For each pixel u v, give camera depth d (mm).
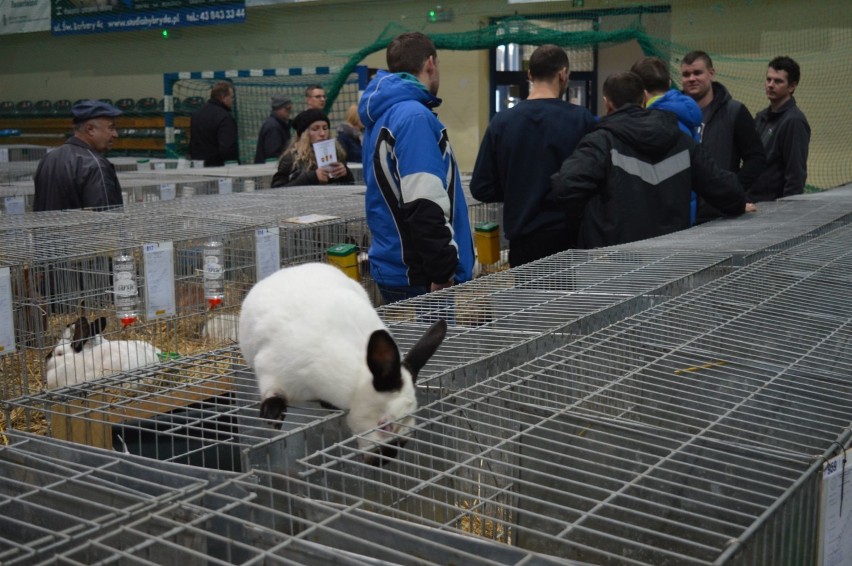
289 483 1831
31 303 4008
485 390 2273
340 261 4562
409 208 3910
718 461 1778
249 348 2457
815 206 5523
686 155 4672
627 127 4523
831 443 1899
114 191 6285
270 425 2295
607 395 2336
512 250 5133
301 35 15742
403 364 2240
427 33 14344
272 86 15141
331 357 2201
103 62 18297
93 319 4355
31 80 19562
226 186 8391
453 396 2193
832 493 1728
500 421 2232
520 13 13414
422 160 3893
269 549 1492
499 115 4977
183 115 16312
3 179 10547
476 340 2744
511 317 2986
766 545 1549
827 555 1727
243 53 16391
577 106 4902
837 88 11422
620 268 3602
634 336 2670
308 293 2424
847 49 11297
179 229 4773
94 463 1907
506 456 2184
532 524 2119
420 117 3922
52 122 19094
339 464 1955
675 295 3293
